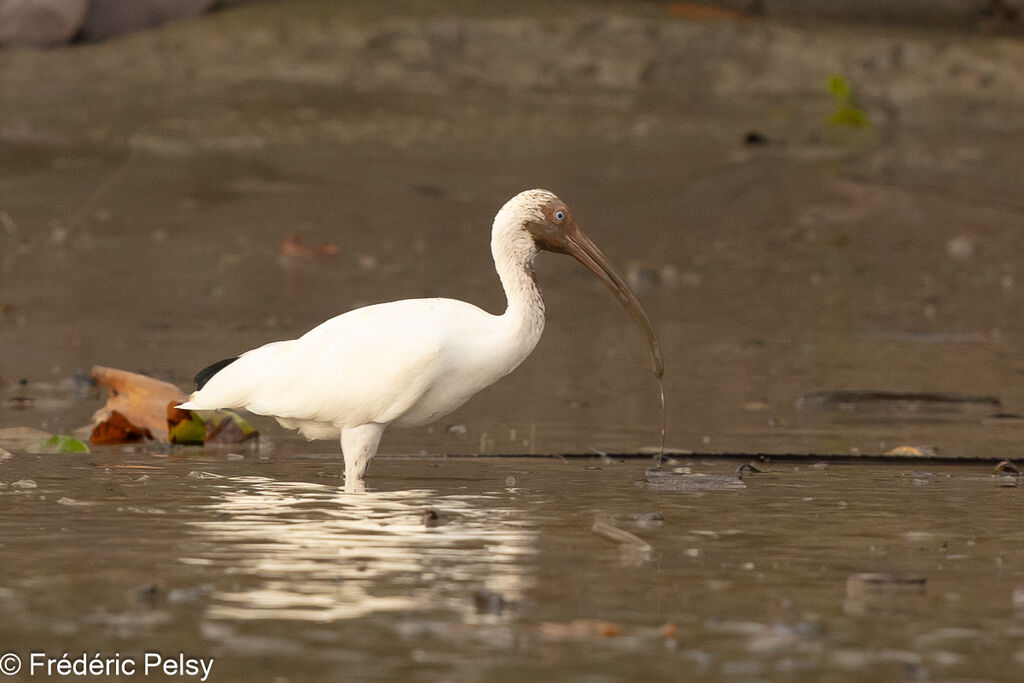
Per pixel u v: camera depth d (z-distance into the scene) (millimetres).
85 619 6086
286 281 19750
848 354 15852
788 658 5664
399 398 9320
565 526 8016
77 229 22656
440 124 31250
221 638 5855
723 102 34531
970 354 15930
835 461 10539
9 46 35875
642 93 34969
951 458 10500
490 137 30391
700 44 36969
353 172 27031
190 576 6770
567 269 21641
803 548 7520
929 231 23703
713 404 13078
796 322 17891
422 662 5582
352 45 35750
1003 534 7906
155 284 19344
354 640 5836
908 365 15219
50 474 9492
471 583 6711
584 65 35875
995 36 39812
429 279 19969
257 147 28578
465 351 9406
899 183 26156
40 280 19344
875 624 6133
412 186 26281
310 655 5652
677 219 24578
